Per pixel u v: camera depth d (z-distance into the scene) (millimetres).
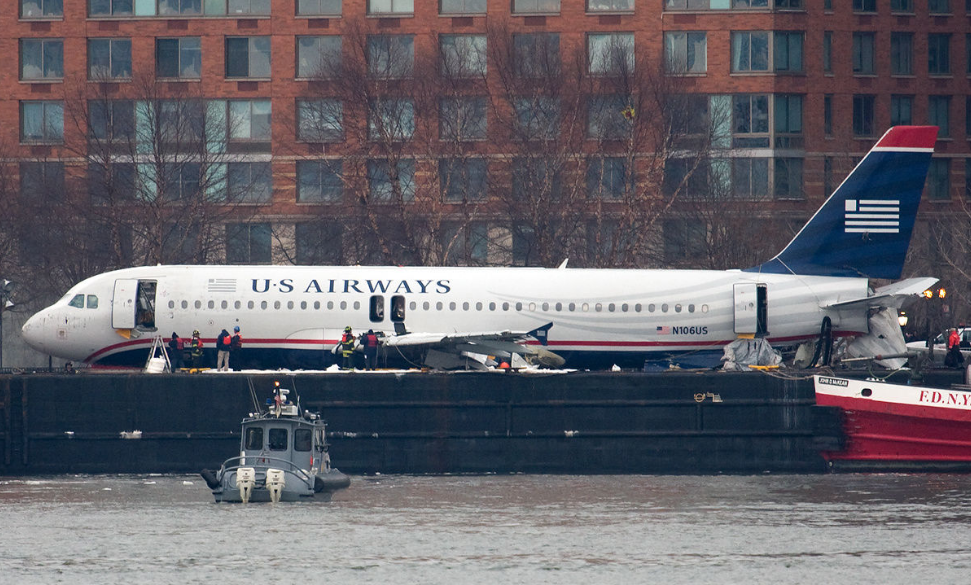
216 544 175000
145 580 159875
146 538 177875
